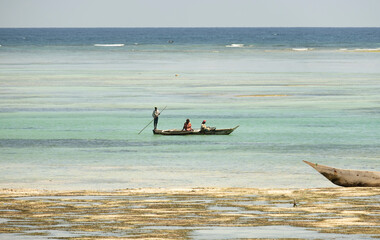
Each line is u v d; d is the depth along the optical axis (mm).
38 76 184125
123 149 76375
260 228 38188
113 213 42281
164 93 140875
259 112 109500
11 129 91375
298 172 62469
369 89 148875
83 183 57469
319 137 84375
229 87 154500
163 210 43219
